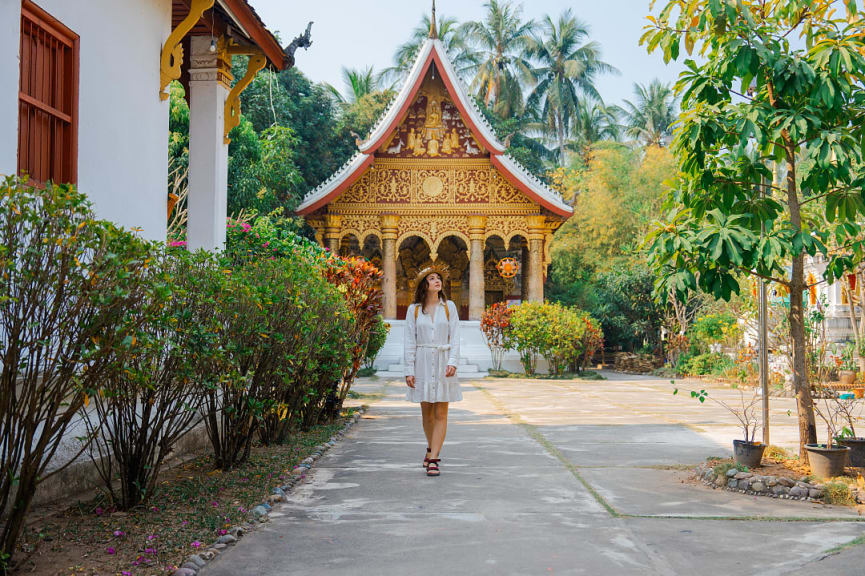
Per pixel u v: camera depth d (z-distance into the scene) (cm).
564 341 2195
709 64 584
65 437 489
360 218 2473
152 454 468
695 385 1905
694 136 554
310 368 698
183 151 2245
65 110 530
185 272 456
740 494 540
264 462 643
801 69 538
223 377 476
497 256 2878
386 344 2408
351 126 3856
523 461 688
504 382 1997
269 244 975
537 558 382
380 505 502
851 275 1941
